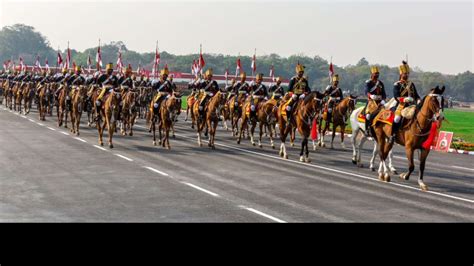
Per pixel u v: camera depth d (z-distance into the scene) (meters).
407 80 18.56
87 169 20.16
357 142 24.11
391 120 18.27
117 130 35.62
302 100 23.27
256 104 28.78
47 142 28.20
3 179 17.91
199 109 28.02
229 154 25.42
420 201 15.72
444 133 31.33
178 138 32.12
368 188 17.62
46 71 49.81
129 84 31.80
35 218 13.02
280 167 21.75
